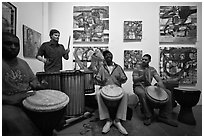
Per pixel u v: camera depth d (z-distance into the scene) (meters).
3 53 1.41
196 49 2.94
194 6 2.91
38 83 1.65
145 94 2.06
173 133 1.73
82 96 2.11
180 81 2.97
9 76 1.36
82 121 2.09
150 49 2.97
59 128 1.79
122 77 2.12
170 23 2.93
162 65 2.96
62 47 2.31
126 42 2.97
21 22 2.19
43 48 2.15
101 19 2.92
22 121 1.21
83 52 2.93
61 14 2.96
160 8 2.92
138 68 2.43
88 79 2.30
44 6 2.88
